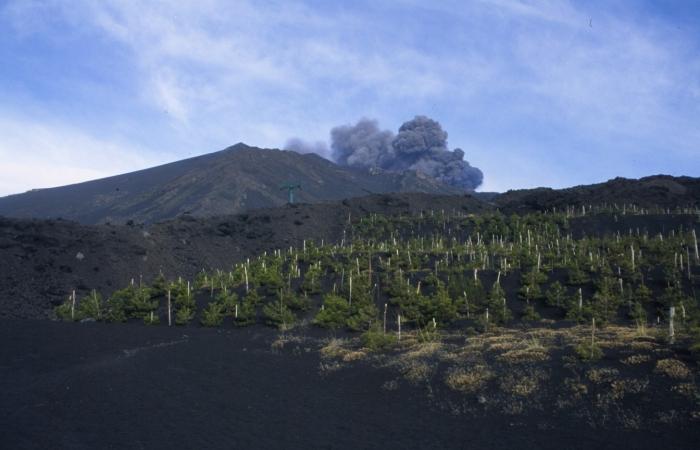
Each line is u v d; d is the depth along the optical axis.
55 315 29.97
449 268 32.78
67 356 20.19
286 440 11.76
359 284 30.23
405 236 48.88
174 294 31.48
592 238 38.69
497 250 35.97
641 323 22.19
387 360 18.22
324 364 18.39
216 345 21.78
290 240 49.12
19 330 24.69
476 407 13.25
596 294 25.75
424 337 21.38
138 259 39.50
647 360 14.69
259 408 13.98
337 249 40.84
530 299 27.95
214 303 28.97
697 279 27.45
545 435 11.16
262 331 25.22
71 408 14.09
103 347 21.69
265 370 17.81
